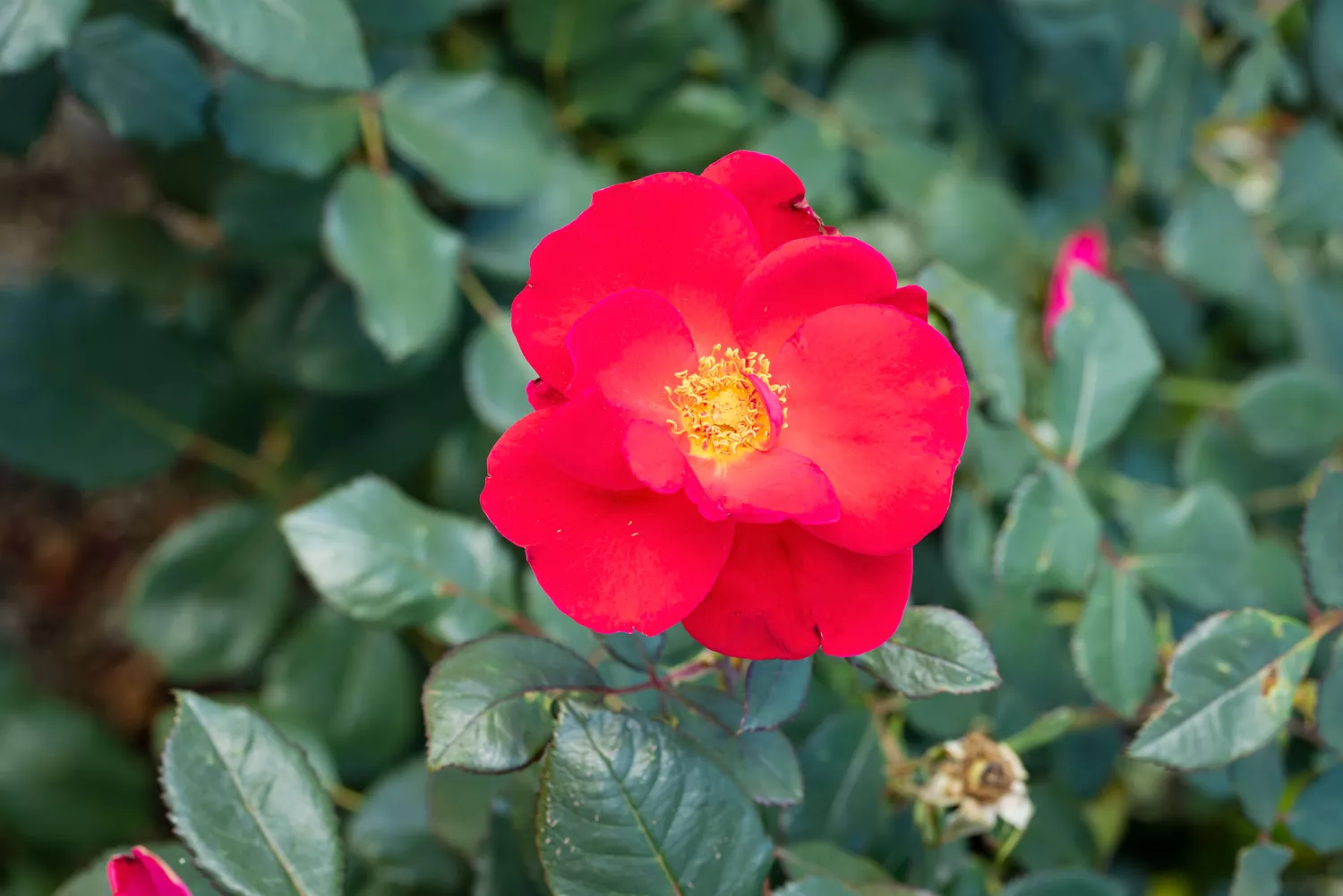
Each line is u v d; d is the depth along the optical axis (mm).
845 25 732
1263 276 683
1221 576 573
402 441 698
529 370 622
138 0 639
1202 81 691
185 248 792
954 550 599
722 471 493
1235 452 677
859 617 477
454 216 650
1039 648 602
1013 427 578
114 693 922
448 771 569
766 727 492
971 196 664
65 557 978
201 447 700
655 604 474
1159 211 773
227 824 492
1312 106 737
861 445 481
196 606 690
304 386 675
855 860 528
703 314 491
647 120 671
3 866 726
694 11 657
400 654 669
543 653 506
